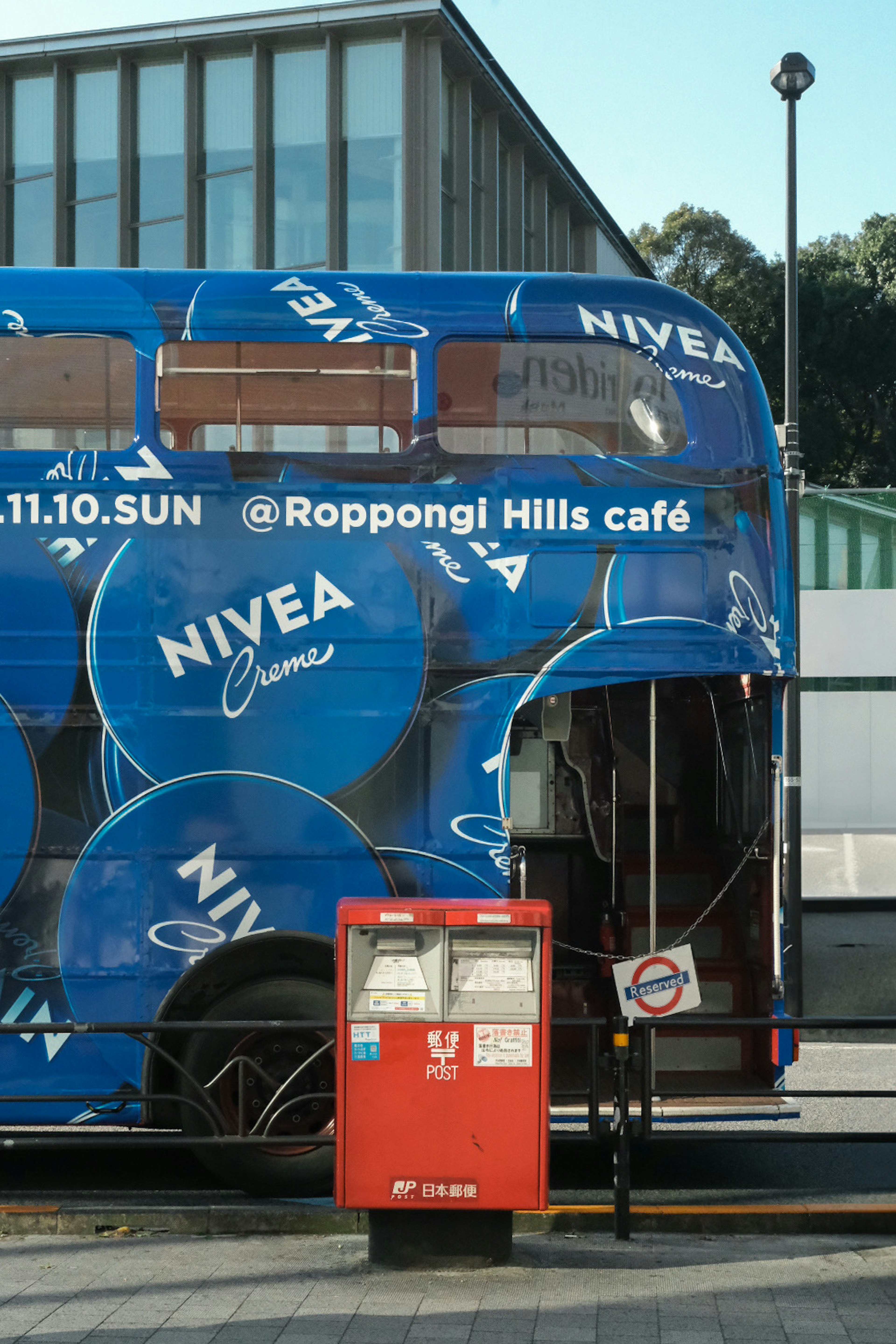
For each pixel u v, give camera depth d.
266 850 6.53
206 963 6.50
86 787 6.52
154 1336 4.57
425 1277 5.23
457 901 5.34
